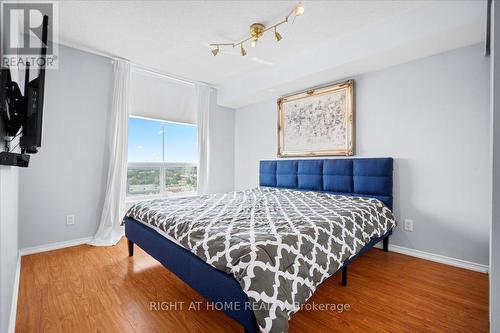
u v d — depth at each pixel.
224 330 1.43
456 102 2.32
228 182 4.61
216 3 2.10
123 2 2.08
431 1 2.07
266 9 2.18
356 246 1.82
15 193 1.95
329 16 2.29
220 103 4.35
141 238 2.20
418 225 2.55
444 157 2.39
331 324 1.48
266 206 2.32
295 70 3.14
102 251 2.67
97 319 1.52
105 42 2.75
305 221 1.71
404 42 2.23
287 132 3.74
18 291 1.82
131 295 1.79
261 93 3.74
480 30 2.02
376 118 2.86
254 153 4.34
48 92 2.66
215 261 1.31
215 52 2.60
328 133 3.26
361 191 2.85
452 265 2.33
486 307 1.64
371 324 1.48
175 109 3.83
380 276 2.11
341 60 2.68
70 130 2.81
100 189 3.04
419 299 1.74
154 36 2.63
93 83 2.98
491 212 0.97
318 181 3.26
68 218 2.81
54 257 2.48
